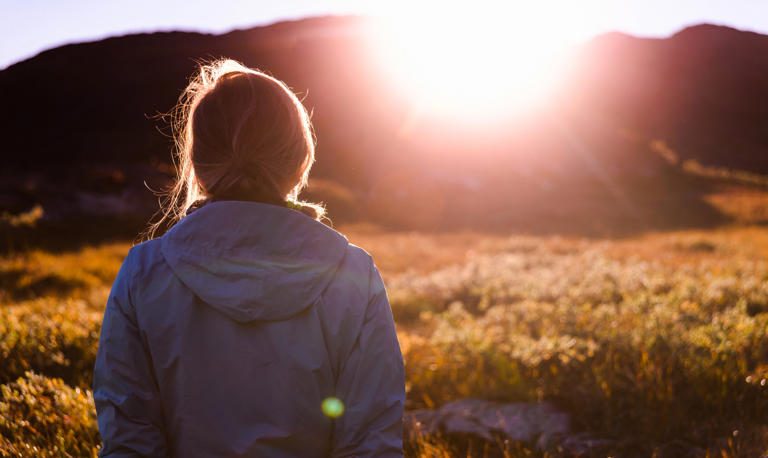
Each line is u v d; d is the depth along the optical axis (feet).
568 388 15.55
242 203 4.00
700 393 14.57
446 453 12.39
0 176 92.22
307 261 4.01
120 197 82.28
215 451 3.91
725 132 232.53
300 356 4.00
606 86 247.09
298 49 235.40
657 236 71.10
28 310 21.91
